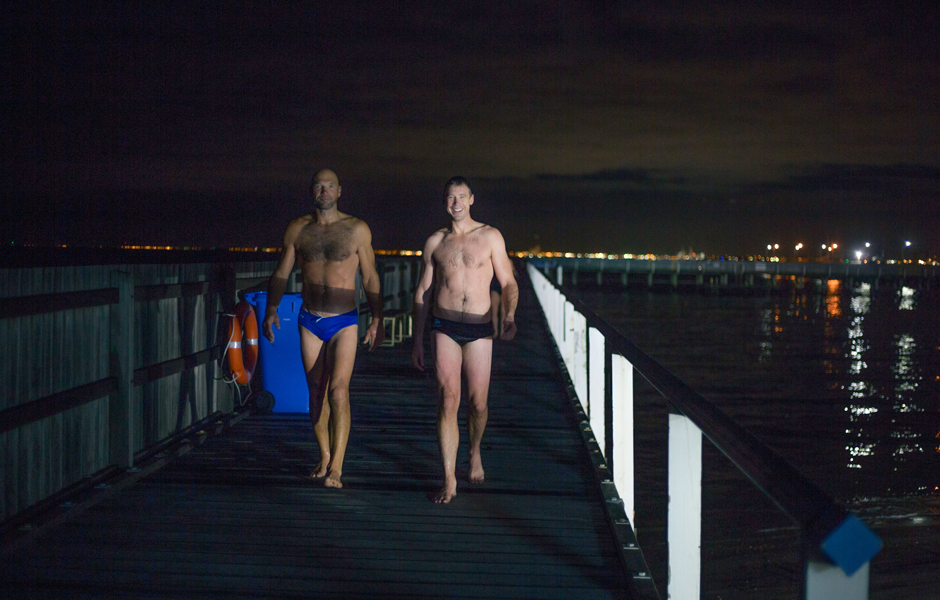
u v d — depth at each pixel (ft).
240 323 21.24
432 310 15.20
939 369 94.48
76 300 14.42
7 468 12.64
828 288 329.52
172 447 18.39
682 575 8.61
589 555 12.36
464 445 20.15
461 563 11.98
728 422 6.84
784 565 27.07
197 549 12.37
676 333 143.13
